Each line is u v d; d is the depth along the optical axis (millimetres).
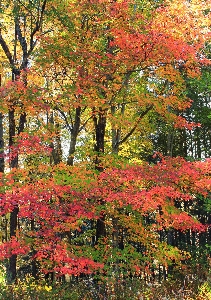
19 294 8562
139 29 9523
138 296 8391
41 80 11719
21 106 9914
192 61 9906
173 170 8812
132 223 10242
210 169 8992
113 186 8508
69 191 8062
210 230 22453
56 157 14773
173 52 9188
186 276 10594
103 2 9570
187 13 9531
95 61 9594
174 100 10484
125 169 8859
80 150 12062
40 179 8305
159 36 9047
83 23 10352
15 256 11930
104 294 8586
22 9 11586
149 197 8125
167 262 10344
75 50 9711
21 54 14484
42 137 9258
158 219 9305
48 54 9469
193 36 9719
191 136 24594
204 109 19359
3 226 21766
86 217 8445
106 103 10445
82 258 7855
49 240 8031
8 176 8336
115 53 11102
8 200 7512
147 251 10266
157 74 10445
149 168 8797
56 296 8766
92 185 8258
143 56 9406
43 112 10172
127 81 10805
